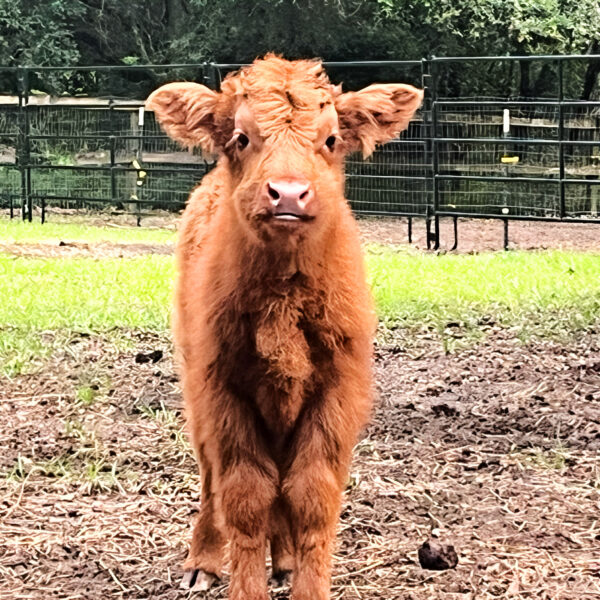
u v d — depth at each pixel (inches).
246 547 92.7
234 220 95.1
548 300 240.7
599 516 120.4
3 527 118.2
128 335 210.5
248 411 94.7
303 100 96.3
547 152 487.2
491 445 145.0
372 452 141.9
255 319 93.6
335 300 94.2
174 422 153.8
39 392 170.7
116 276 286.4
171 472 135.6
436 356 194.9
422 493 127.0
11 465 137.9
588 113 476.7
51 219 502.3
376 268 297.4
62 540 114.5
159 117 106.3
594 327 214.8
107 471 136.2
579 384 174.6
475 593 100.7
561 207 354.9
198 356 97.9
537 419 155.6
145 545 114.3
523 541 113.0
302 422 94.9
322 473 93.2
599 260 313.1
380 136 109.0
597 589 101.2
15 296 251.9
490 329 215.2
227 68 458.9
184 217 120.3
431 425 153.3
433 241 420.8
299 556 93.1
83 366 185.0
